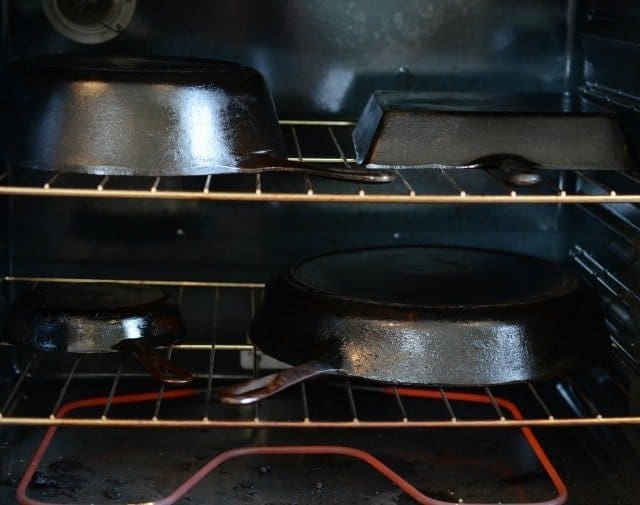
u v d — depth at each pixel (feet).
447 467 4.13
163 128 3.56
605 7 4.21
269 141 3.78
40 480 3.93
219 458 3.92
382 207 4.70
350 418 4.51
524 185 3.38
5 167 4.34
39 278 4.63
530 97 4.33
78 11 4.37
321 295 3.82
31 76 3.66
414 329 3.64
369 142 3.76
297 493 3.90
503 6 4.53
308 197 3.48
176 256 4.67
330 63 4.54
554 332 3.76
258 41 4.49
